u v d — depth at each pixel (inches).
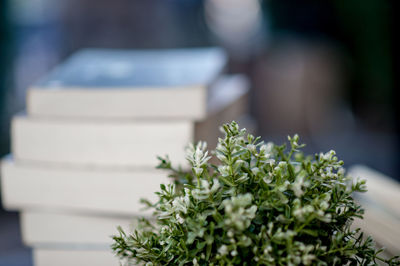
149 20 149.9
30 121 38.5
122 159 37.7
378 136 123.6
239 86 49.4
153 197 37.6
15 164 38.9
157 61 44.5
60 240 38.9
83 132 37.9
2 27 83.4
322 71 141.6
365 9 118.9
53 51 120.6
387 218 39.7
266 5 155.2
